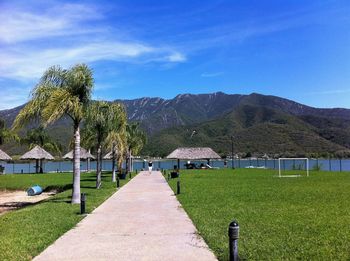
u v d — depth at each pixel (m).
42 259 8.99
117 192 25.98
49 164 112.75
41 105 19.95
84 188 29.70
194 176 45.84
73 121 20.58
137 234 11.74
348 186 29.38
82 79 20.33
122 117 30.98
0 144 62.56
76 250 9.82
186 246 10.16
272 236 11.21
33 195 30.30
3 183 38.44
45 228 12.70
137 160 118.44
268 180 37.66
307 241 10.56
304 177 41.78
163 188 28.98
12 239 10.98
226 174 50.03
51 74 20.38
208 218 14.41
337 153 120.44
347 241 10.55
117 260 8.80
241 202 19.56
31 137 77.62
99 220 14.41
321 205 18.25
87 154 67.88
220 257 9.00
